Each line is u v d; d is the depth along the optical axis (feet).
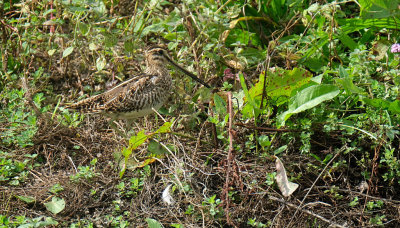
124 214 32.48
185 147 35.50
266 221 31.55
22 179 34.58
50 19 42.27
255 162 33.47
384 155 33.42
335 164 32.50
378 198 31.81
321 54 39.60
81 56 41.04
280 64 40.50
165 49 39.45
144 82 35.88
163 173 34.55
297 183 32.96
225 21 38.86
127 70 41.45
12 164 35.22
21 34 43.75
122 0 43.88
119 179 34.37
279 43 41.19
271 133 35.04
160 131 33.81
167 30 41.50
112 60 40.34
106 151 36.81
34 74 41.47
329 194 32.30
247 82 38.06
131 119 37.37
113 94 36.19
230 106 32.30
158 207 32.71
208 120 34.27
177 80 38.58
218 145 35.19
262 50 40.93
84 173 33.96
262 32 42.91
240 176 31.04
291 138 34.06
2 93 40.57
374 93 35.24
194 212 31.65
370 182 32.35
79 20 39.17
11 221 31.32
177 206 32.32
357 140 34.12
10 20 43.65
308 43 39.01
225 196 31.42
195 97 37.68
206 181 33.24
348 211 31.78
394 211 31.55
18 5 41.88
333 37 39.19
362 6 37.52
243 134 34.94
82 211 32.73
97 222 32.01
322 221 30.86
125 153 33.04
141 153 35.91
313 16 38.27
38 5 44.39
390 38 39.55
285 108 36.19
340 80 33.12
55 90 42.06
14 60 43.21
